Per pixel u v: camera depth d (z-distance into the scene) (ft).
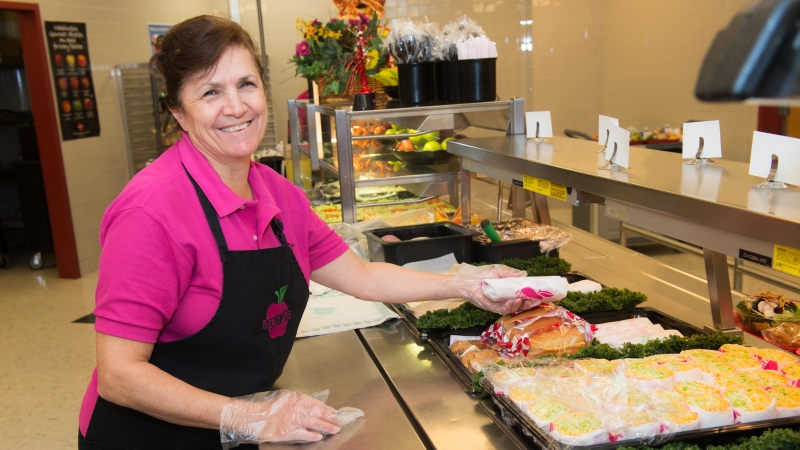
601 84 23.65
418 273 5.57
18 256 21.86
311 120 12.06
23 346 14.03
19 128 21.74
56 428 10.59
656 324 5.66
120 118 21.34
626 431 3.63
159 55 4.25
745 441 3.60
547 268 7.25
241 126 4.25
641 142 17.37
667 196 4.17
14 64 22.07
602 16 23.06
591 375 4.28
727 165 5.20
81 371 12.68
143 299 3.92
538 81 23.52
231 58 4.14
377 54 10.61
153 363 4.39
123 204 4.02
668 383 4.21
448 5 22.67
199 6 25.07
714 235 3.88
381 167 10.27
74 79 19.12
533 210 9.13
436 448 4.08
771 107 15.75
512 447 4.03
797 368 4.37
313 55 11.69
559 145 7.46
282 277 4.54
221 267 4.26
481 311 5.81
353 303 7.13
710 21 17.61
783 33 1.46
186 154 4.35
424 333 5.80
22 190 19.58
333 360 5.65
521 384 4.21
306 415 4.23
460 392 4.83
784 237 3.27
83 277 19.26
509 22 23.03
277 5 23.85
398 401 4.82
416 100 9.88
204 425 4.02
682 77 19.07
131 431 4.48
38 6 17.85
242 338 4.39
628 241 18.94
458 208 9.99
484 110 9.16
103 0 20.44
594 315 5.90
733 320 5.54
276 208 4.60
